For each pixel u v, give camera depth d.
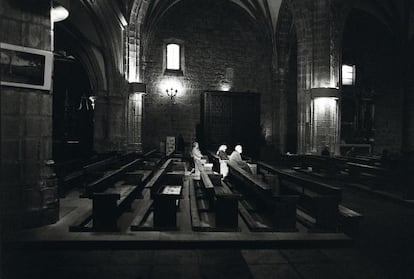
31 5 6.73
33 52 6.65
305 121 18.84
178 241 5.81
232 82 26.44
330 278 4.63
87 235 6.05
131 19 18.28
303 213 7.72
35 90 6.79
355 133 26.36
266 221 7.35
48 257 5.38
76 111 24.94
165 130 25.19
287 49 26.02
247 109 24.58
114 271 4.82
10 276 4.60
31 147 6.70
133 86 18.41
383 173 11.47
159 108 25.11
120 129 18.08
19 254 5.49
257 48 26.83
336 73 18.72
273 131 26.27
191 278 4.59
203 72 25.94
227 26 26.36
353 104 26.58
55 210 6.96
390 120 26.44
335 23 18.64
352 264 5.15
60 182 9.61
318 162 15.52
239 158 12.08
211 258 5.38
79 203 8.87
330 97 18.03
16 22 6.52
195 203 8.48
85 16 14.60
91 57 17.78
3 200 6.32
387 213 8.60
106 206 6.31
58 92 24.48
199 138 25.53
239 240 5.88
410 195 9.65
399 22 23.19
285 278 4.62
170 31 25.31
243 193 10.08
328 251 5.75
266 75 26.84
